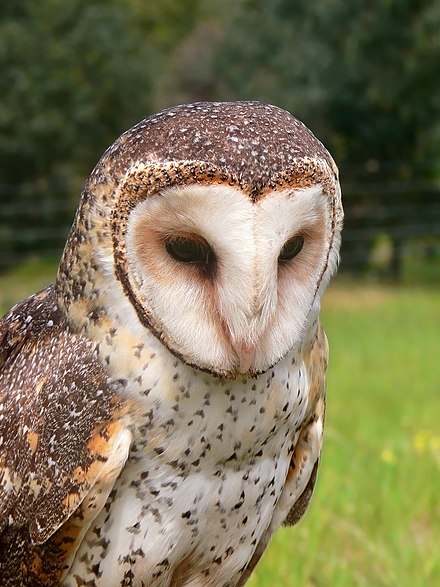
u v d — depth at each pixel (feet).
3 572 3.26
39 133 21.91
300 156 3.01
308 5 21.22
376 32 20.51
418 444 5.73
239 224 2.97
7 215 19.98
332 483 4.99
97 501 3.13
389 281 19.94
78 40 22.54
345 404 7.64
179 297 3.05
